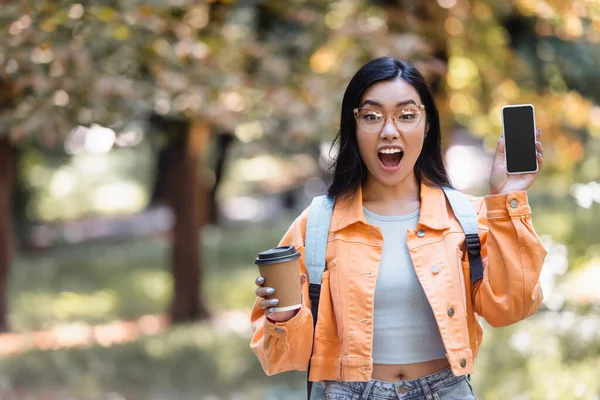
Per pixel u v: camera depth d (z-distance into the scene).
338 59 9.55
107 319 17.64
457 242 3.06
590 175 13.68
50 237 31.06
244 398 8.84
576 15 9.34
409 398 2.99
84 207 42.25
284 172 33.53
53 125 7.70
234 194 42.88
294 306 2.87
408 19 9.53
